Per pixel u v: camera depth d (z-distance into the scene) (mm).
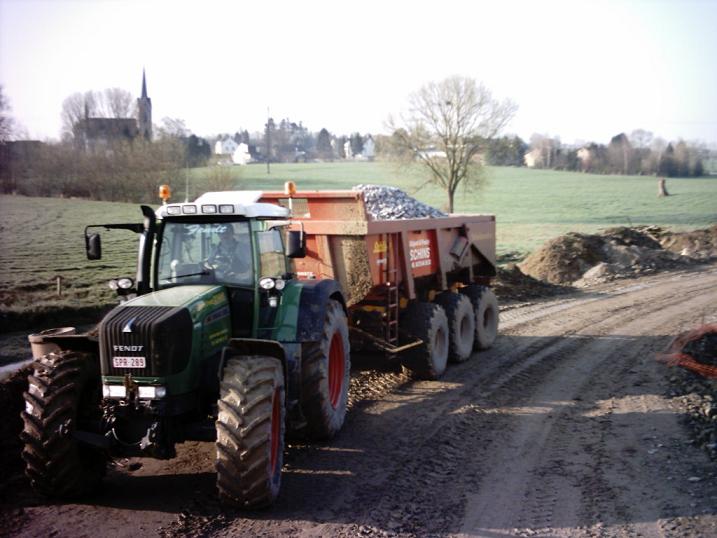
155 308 5969
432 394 9664
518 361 11797
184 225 6938
